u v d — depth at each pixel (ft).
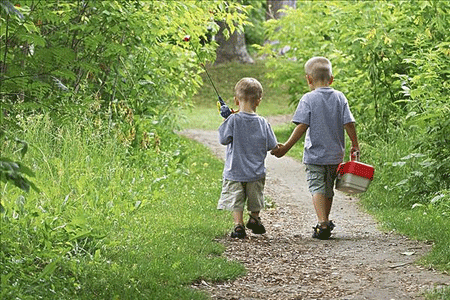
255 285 20.26
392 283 20.04
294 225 30.99
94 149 34.76
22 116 32.19
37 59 21.24
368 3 47.19
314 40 66.59
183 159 44.06
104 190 29.66
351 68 49.96
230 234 27.22
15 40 24.20
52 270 17.81
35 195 24.84
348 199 37.68
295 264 22.90
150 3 38.40
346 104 27.91
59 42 32.71
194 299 18.01
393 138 43.24
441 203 31.45
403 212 31.81
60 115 23.27
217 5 46.93
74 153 33.19
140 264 20.43
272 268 22.33
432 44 43.93
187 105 50.72
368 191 37.73
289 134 72.90
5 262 18.58
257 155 26.99
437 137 34.42
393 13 47.98
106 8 32.99
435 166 34.30
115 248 22.06
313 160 27.63
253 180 26.89
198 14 41.81
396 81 43.04
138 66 43.19
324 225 27.17
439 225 27.66
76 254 20.38
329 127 27.61
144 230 25.31
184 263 21.07
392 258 23.24
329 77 28.27
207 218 29.45
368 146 45.29
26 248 19.99
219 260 22.02
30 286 17.38
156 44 43.04
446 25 45.24
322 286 20.16
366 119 50.01
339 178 27.50
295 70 69.92
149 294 17.92
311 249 25.21
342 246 25.64
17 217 22.34
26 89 21.53
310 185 27.86
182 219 28.14
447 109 34.06
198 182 39.45
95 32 32.37
